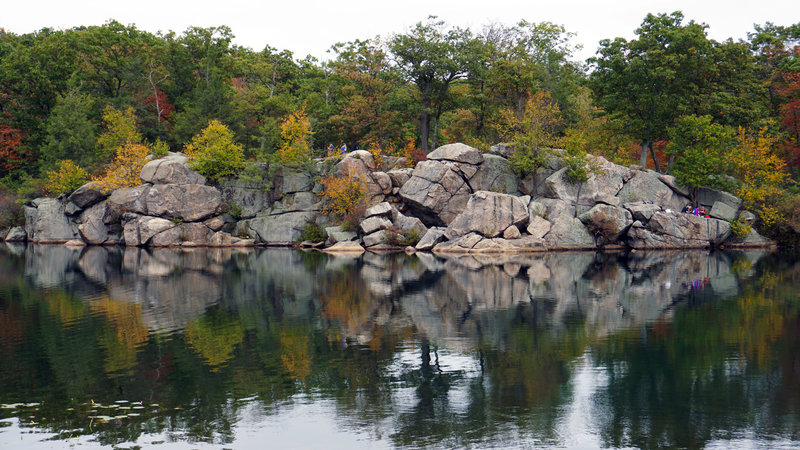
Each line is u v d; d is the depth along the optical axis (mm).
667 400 17469
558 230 59656
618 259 52312
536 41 84812
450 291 35344
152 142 88688
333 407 17031
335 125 86312
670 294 34000
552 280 39562
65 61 91938
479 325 26516
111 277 41406
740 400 17391
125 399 17641
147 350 22609
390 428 15648
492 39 84750
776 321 26969
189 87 95688
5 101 91000
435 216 64312
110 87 95688
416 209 65312
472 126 85250
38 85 89562
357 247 61281
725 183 63438
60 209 71562
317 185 68375
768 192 63281
